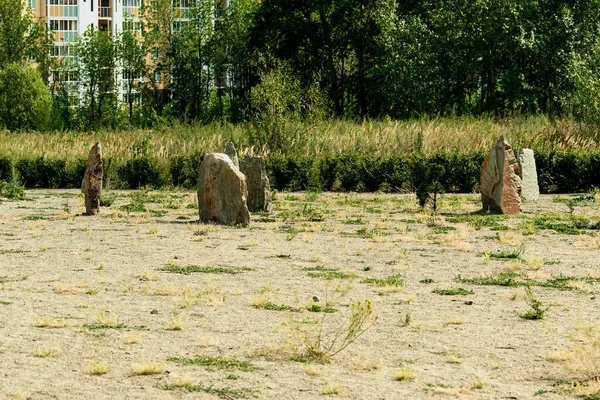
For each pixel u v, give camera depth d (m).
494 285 15.33
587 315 12.66
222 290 14.58
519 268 17.14
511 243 20.77
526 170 32.75
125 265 17.31
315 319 12.30
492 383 9.18
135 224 24.70
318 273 16.45
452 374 9.53
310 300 13.65
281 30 78.25
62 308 12.96
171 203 31.59
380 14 72.06
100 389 8.88
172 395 8.69
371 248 20.05
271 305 13.26
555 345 10.82
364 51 78.94
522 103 63.28
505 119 52.19
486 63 67.94
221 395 8.70
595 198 32.88
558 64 64.12
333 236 22.39
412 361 10.07
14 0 93.81
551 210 29.11
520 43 63.09
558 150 39.69
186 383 9.05
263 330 11.57
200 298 13.73
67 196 35.78
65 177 41.72
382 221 25.59
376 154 41.84
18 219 26.05
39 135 51.06
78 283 15.09
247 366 9.77
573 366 9.72
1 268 16.84
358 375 9.48
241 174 24.67
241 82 91.50
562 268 17.20
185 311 12.82
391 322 12.17
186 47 90.88
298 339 10.95
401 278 15.99
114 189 40.47
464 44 67.50
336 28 79.06
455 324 12.09
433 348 10.68
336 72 80.81
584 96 47.97
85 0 110.25
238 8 91.56
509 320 12.35
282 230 23.62
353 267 17.36
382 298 14.01
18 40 93.94
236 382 9.16
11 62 91.50
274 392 8.81
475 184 37.72
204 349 10.55
